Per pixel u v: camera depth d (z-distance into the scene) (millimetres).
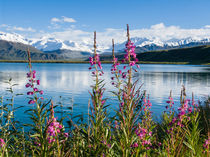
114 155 4164
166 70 92562
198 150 4703
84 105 18375
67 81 43594
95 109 4438
